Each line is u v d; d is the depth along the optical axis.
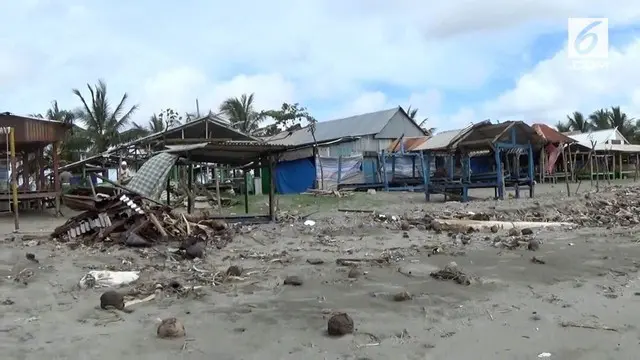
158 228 11.97
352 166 33.91
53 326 5.90
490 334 5.48
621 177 45.59
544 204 19.67
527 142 25.66
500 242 11.45
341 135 40.47
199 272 8.77
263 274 8.59
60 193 21.09
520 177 26.33
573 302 6.69
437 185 25.59
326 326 5.85
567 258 9.62
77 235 12.52
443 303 6.73
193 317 6.23
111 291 6.74
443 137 27.91
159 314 6.37
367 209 20.94
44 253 10.76
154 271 8.98
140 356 4.98
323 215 18.69
